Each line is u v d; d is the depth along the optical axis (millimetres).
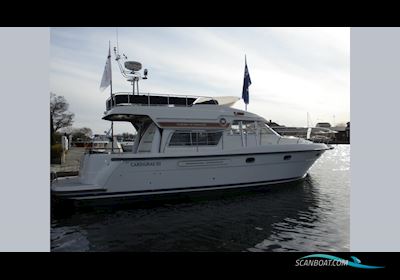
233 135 11047
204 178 10062
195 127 10422
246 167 10648
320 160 31219
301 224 7582
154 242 6461
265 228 7285
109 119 11141
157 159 9445
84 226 7562
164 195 9664
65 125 38469
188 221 7902
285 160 11367
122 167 9148
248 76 12969
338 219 7980
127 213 8688
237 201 9891
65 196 8773
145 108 9914
